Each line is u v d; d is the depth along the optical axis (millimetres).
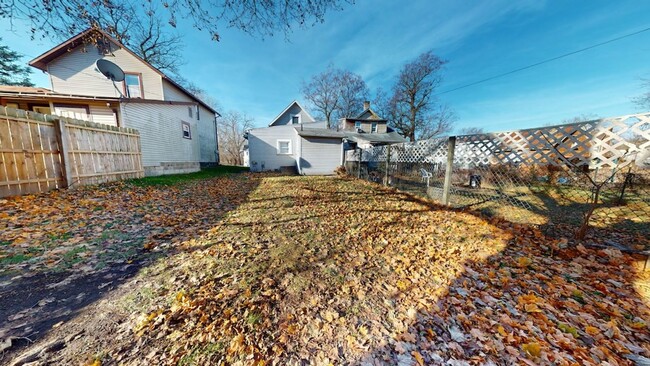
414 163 6770
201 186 7816
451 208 4977
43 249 2570
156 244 2957
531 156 3705
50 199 4191
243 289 2047
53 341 1435
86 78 11688
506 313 1795
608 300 1887
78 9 3699
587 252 2689
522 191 4551
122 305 1799
